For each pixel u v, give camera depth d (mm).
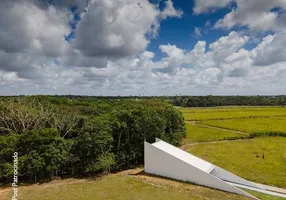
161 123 44250
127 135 38938
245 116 96688
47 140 31344
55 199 24422
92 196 25109
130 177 31547
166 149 33375
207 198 24250
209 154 44312
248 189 27188
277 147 49812
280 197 24781
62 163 31859
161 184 28328
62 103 69750
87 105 71250
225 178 30109
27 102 57562
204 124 81500
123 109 43031
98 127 34312
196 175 28344
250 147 50156
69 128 49250
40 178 31234
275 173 32906
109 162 32750
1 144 30281
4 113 47531
